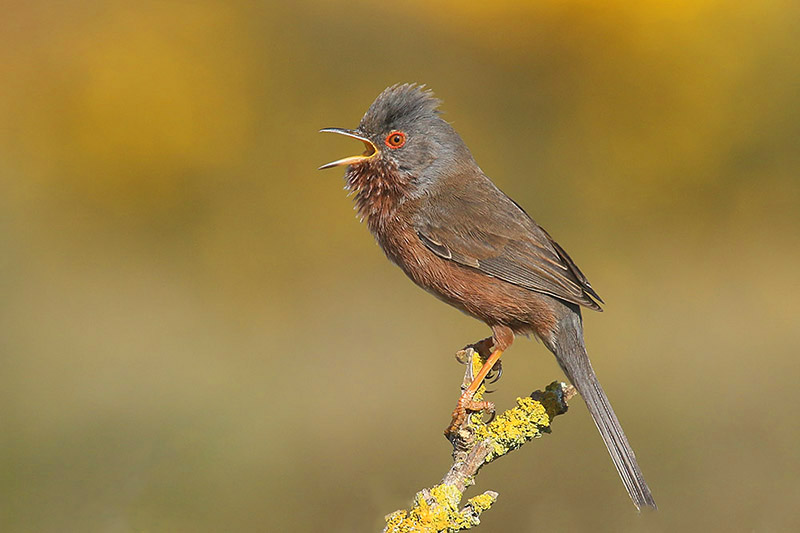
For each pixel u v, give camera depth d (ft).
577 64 57.93
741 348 41.22
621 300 46.85
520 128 55.98
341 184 54.39
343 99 56.39
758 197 54.19
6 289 37.63
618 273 49.32
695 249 51.06
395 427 36.42
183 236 52.26
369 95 56.59
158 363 37.14
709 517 29.91
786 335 42.06
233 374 38.09
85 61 55.72
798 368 38.73
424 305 47.65
